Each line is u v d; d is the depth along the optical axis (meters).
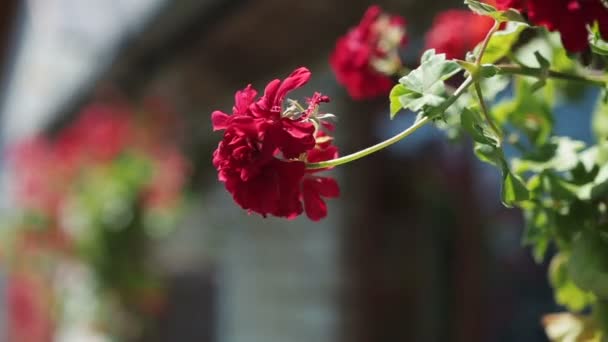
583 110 1.66
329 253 3.01
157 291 3.61
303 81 0.87
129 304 3.53
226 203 3.85
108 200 3.44
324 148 0.94
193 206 4.06
